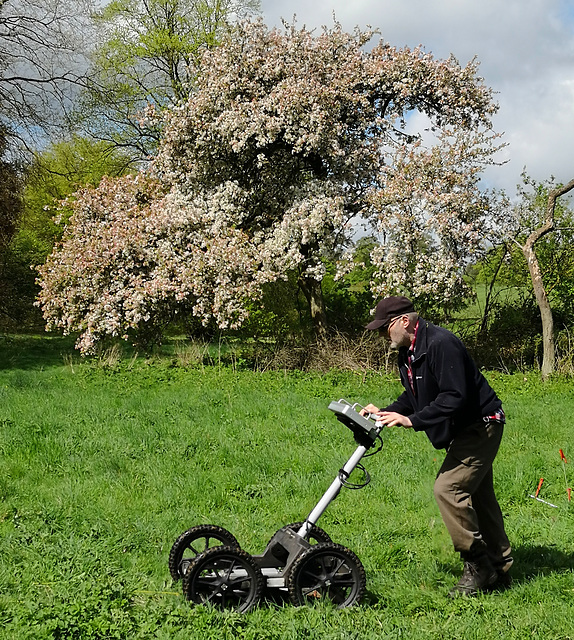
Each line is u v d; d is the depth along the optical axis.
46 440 8.68
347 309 18.45
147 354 17.83
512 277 18.11
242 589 4.38
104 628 3.87
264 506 6.66
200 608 4.11
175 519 6.13
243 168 18.17
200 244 16.77
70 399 12.17
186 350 17.56
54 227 31.53
